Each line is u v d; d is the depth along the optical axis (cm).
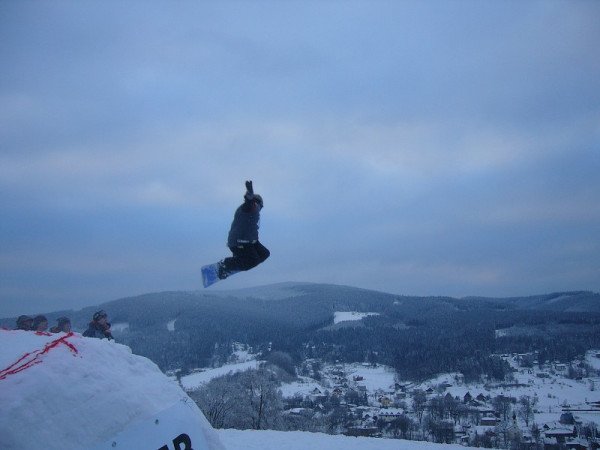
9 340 503
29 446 388
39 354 465
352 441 1538
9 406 401
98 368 480
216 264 655
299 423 3506
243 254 644
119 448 434
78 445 413
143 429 458
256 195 650
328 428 3541
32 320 867
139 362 547
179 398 527
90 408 439
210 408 3177
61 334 536
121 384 480
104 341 541
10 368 440
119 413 451
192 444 488
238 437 1564
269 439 1537
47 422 410
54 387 434
